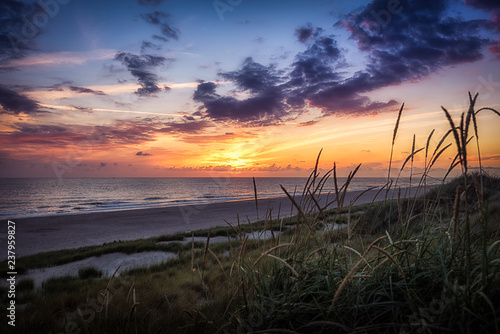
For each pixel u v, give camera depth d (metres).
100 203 49.06
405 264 1.75
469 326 1.17
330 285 1.72
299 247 2.10
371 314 1.51
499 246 1.54
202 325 2.18
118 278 5.55
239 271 1.87
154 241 12.48
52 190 87.25
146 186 115.12
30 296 5.09
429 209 1.82
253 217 22.88
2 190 83.38
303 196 2.04
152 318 2.79
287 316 1.61
